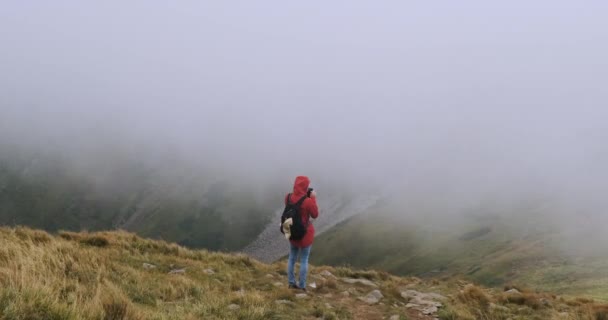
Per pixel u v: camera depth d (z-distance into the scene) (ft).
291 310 33.94
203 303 31.32
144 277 37.19
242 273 47.34
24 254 33.24
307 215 39.65
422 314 39.27
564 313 41.86
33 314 20.17
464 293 44.88
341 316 34.76
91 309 22.52
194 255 53.16
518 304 44.93
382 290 45.80
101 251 46.24
